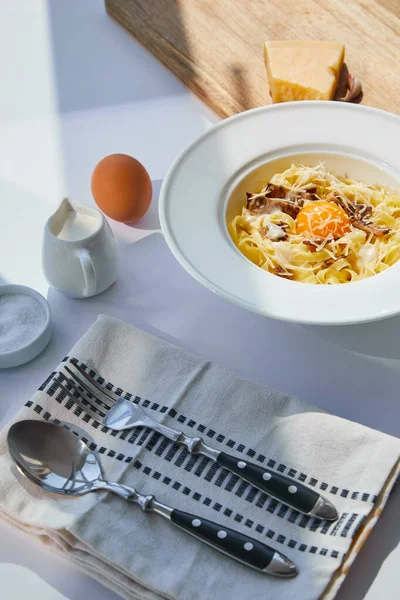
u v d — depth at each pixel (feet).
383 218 2.48
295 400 2.09
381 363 2.25
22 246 2.54
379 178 2.56
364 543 1.94
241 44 3.04
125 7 3.21
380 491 1.93
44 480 1.98
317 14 3.13
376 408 2.17
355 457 1.99
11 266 2.49
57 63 3.14
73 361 2.16
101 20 3.31
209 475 1.99
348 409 2.17
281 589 1.82
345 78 2.88
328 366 2.25
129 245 2.54
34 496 1.96
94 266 2.31
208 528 1.87
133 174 2.48
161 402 2.12
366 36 3.05
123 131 2.87
